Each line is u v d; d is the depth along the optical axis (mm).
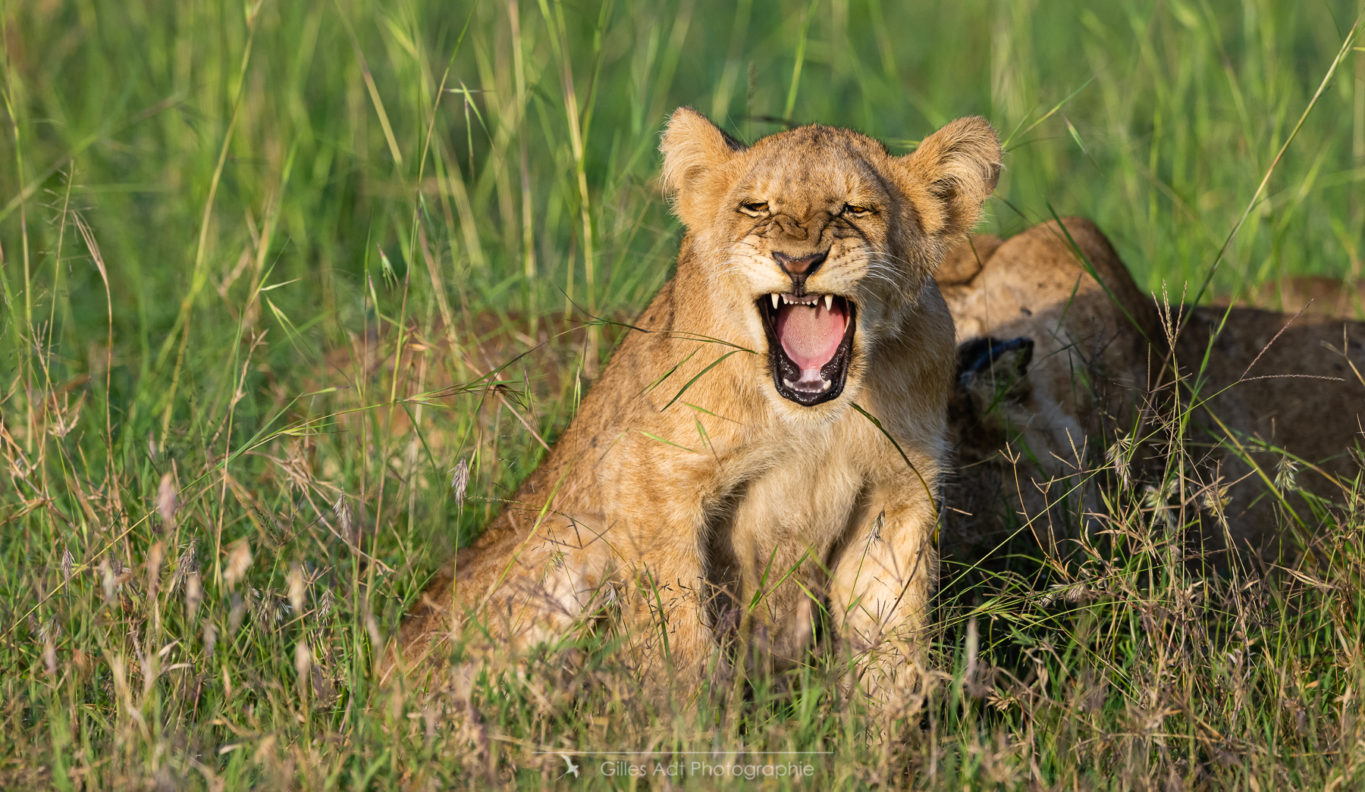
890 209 8383
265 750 6406
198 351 11977
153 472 9430
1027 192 17000
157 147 16453
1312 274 14172
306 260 14078
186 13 16766
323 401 11367
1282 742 7297
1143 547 8359
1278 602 8461
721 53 23531
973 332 10930
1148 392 9602
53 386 10781
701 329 8586
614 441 8750
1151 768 6977
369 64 17688
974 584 9258
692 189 9062
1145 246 14797
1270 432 10977
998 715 7953
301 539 9094
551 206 13805
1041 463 10242
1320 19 22141
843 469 8727
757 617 8781
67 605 8008
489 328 11852
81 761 6758
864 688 8055
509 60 16406
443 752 6781
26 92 16344
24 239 10234
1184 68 15617
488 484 10078
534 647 7395
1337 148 17047
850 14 24656
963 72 23047
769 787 6656
